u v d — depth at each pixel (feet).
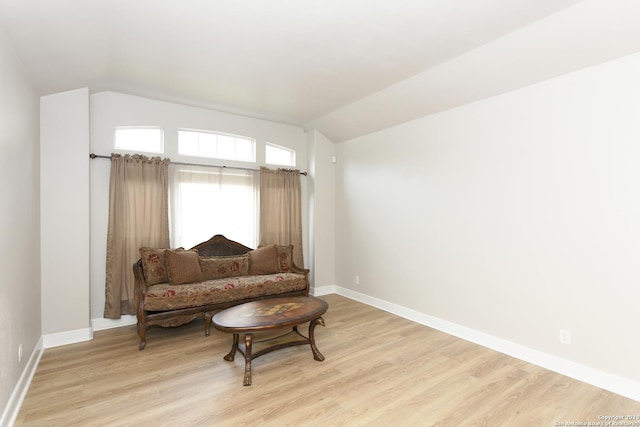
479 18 7.49
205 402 7.25
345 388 7.86
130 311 12.19
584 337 8.29
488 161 10.44
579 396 7.55
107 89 11.87
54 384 7.98
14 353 7.02
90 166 11.82
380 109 13.21
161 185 12.85
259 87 11.80
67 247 10.53
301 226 16.92
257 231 15.51
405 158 13.38
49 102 10.23
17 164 7.49
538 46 8.18
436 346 10.43
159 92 12.26
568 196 8.59
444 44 8.69
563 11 7.16
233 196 14.85
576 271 8.45
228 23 7.65
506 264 9.95
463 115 11.18
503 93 10.01
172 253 11.94
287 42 8.57
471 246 10.94
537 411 6.98
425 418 6.72
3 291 6.37
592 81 8.15
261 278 13.11
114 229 11.88
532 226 9.34
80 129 10.79
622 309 7.68
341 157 16.99
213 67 10.12
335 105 13.80
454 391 7.75
